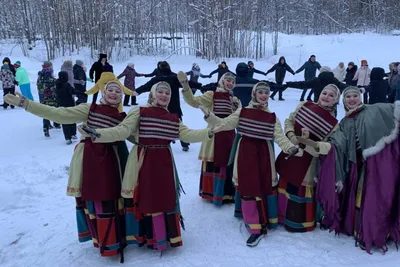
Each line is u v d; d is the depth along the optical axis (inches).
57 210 185.5
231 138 180.4
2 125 386.6
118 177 139.2
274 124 154.6
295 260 134.9
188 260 136.9
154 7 944.3
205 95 193.6
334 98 151.9
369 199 139.6
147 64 788.6
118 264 135.9
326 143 144.5
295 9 1189.7
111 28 839.7
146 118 138.9
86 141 137.8
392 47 858.8
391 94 413.4
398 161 140.1
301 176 151.7
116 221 136.6
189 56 833.5
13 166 245.3
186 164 253.3
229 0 812.6
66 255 143.9
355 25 1214.3
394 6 1229.7
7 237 158.6
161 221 139.4
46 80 339.0
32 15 920.9
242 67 262.4
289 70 524.1
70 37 871.1
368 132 140.9
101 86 258.8
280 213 162.2
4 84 470.0
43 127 356.8
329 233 154.9
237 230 160.9
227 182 187.0
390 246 144.2
